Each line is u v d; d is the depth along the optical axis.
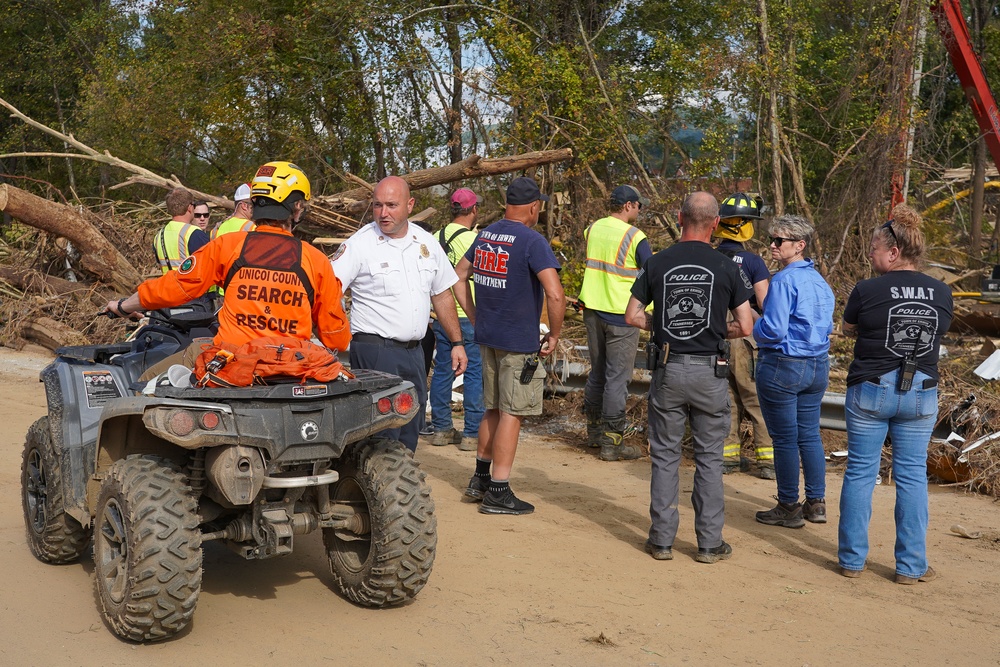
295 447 4.02
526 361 6.10
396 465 4.43
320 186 18.56
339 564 4.61
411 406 4.36
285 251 4.25
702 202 5.37
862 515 5.16
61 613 4.34
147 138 19.14
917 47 13.18
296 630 4.24
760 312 6.57
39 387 10.18
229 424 3.90
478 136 17.03
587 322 7.95
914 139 14.59
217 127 18.53
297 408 4.03
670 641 4.23
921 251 5.14
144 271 13.18
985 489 6.98
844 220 13.18
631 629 4.36
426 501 4.41
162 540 3.89
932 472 7.32
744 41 13.90
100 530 4.21
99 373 4.82
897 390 5.02
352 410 4.16
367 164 18.33
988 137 12.70
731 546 5.71
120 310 4.57
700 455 5.38
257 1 17.45
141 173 15.05
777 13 13.67
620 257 7.69
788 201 14.20
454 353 5.84
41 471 5.04
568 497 6.70
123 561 4.09
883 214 13.14
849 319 5.23
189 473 4.35
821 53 14.51
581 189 14.77
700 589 4.93
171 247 7.90
